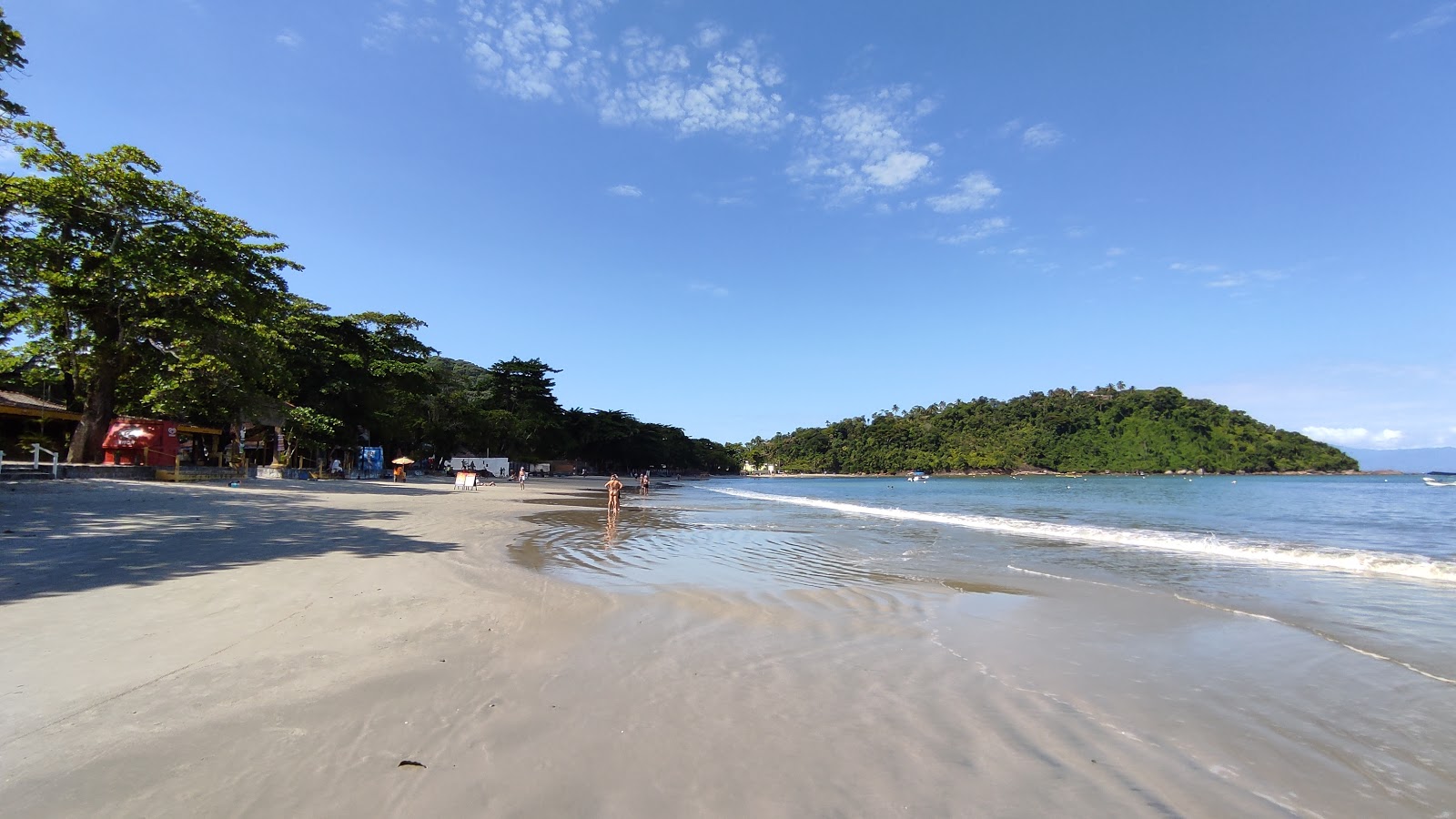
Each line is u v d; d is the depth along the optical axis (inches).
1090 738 168.6
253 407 1135.0
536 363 3073.3
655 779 136.6
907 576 430.6
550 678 197.6
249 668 191.0
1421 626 296.2
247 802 119.5
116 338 929.5
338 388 1519.4
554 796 127.3
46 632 215.0
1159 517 1035.9
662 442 4783.5
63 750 135.8
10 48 652.1
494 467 2383.1
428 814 118.3
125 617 236.1
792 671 216.7
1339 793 142.7
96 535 416.2
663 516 936.9
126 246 911.0
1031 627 291.7
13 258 809.5
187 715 156.2
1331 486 2847.0
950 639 267.7
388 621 252.4
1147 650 255.1
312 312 1660.9
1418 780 149.3
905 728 170.7
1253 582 415.5
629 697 184.7
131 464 921.5
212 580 306.2
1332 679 220.5
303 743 144.6
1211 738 170.6
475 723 160.1
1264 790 143.1
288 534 486.3
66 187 832.9
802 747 156.1
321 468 1434.5
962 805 131.6
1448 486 2792.8
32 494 602.9
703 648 240.4
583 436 3617.1
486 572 375.9
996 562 502.9
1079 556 542.6
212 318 960.3
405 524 609.9
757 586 378.0
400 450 2180.1
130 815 113.2
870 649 248.4
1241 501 1553.9
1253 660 242.2
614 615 285.6
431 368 1985.7
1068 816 128.9
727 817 122.7
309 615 252.7
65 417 1153.4
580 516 852.0
